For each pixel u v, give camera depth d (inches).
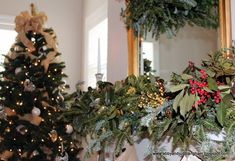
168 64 78.5
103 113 69.9
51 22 180.4
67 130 134.2
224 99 50.3
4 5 172.4
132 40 91.4
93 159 103.6
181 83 54.6
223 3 65.5
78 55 185.2
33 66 133.6
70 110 81.7
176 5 74.8
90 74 171.8
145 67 86.4
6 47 171.9
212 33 67.5
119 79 108.9
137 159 67.3
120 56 108.9
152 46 83.9
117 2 112.5
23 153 126.0
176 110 53.6
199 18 70.7
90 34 174.9
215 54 57.9
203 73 53.3
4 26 172.2
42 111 132.3
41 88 134.8
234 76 55.5
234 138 50.3
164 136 59.6
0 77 133.8
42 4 179.6
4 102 130.2
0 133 128.1
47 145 130.3
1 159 127.8
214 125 52.4
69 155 139.2
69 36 183.9
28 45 135.7
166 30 78.4
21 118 130.0
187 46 73.2
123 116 67.5
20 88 130.3
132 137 65.8
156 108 60.3
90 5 174.6
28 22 137.3
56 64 139.6
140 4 81.2
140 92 69.8
